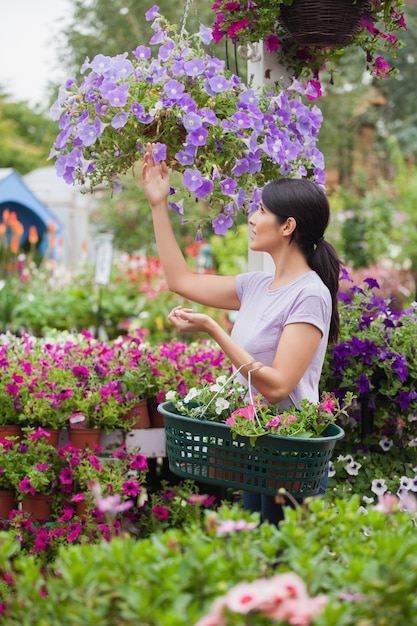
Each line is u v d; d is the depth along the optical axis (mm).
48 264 10062
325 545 1829
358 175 15125
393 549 1660
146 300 8547
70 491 3156
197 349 4008
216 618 1416
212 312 8234
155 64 2725
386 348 3531
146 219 12242
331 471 3533
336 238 13000
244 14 2988
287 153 2842
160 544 1712
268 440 2309
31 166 24844
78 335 4289
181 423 2414
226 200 2770
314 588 1604
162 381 3445
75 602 1629
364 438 3746
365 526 1987
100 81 2717
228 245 10438
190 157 2680
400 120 16938
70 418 3205
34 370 3453
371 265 12695
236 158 2723
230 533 1755
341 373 3494
